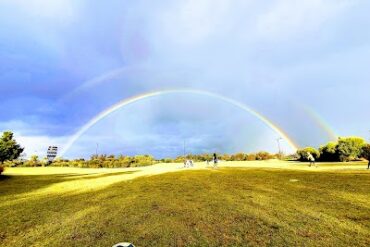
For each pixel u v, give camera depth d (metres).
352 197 11.26
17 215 10.51
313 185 15.26
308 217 8.44
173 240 6.90
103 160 80.31
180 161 87.88
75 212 10.69
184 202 11.80
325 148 53.75
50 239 7.39
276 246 6.20
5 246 7.03
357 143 48.75
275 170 28.69
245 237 6.88
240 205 10.64
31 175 33.28
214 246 6.37
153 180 22.34
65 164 70.25
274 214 8.99
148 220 8.95
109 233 7.70
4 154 49.22
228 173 27.11
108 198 13.77
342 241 6.32
